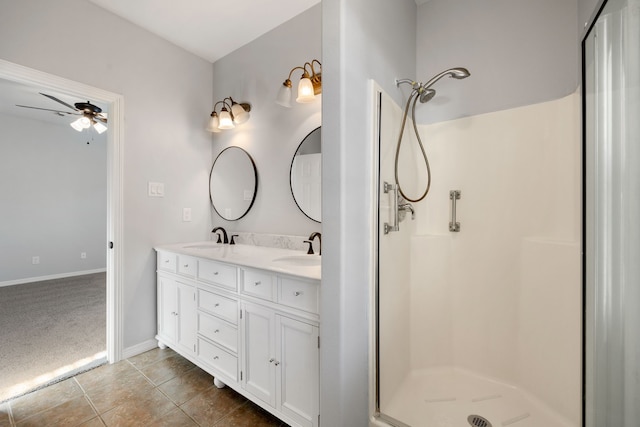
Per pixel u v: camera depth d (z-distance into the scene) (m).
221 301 1.80
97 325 2.76
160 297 2.32
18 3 1.72
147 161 2.33
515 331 1.63
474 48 1.76
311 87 1.91
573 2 1.48
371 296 1.36
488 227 1.72
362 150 1.29
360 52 1.25
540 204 1.55
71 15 1.93
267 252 2.08
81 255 4.91
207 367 1.89
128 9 2.10
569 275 1.39
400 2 1.70
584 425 1.16
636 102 0.82
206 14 2.16
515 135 1.63
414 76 1.91
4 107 3.89
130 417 1.57
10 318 2.92
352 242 1.22
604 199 1.01
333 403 1.18
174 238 2.52
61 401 1.70
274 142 2.32
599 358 1.05
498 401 1.54
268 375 1.54
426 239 1.84
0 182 4.19
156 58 2.38
